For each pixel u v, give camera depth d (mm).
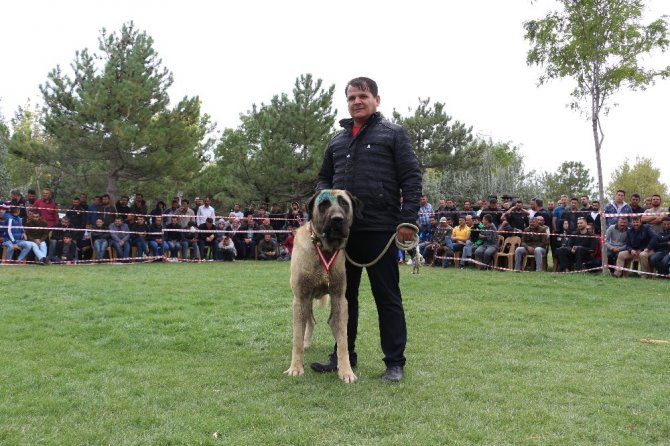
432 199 25828
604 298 7285
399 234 3568
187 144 17734
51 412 2848
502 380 3475
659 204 10344
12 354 4012
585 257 11023
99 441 2471
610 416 2828
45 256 11867
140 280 8781
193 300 6652
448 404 3004
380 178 3672
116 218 13180
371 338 4773
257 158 20094
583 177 38938
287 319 5516
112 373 3598
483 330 5074
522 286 8516
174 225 14055
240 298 6867
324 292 3693
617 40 10422
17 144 16625
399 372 3541
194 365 3861
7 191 22625
